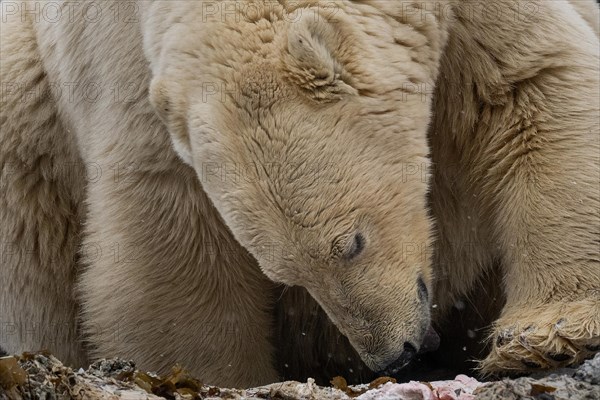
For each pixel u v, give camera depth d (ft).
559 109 34.37
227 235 36.52
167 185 36.14
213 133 30.04
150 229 36.73
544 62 34.37
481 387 27.30
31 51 43.09
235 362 38.17
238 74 30.14
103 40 36.96
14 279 44.11
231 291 37.40
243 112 29.96
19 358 25.35
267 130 29.84
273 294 39.22
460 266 39.06
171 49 31.58
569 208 34.17
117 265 37.52
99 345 39.27
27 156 42.98
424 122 32.89
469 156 36.24
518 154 34.99
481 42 34.47
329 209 30.17
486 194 36.27
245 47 30.35
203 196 35.94
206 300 37.40
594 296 33.73
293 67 29.86
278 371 41.45
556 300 34.27
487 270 39.24
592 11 41.47
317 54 29.71
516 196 35.12
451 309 40.65
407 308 32.14
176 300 37.40
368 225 31.04
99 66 37.29
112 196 37.04
